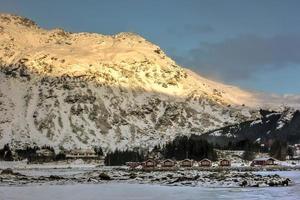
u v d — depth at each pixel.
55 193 112.38
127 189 123.56
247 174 177.00
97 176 181.00
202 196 106.56
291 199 101.38
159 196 106.62
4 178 164.75
